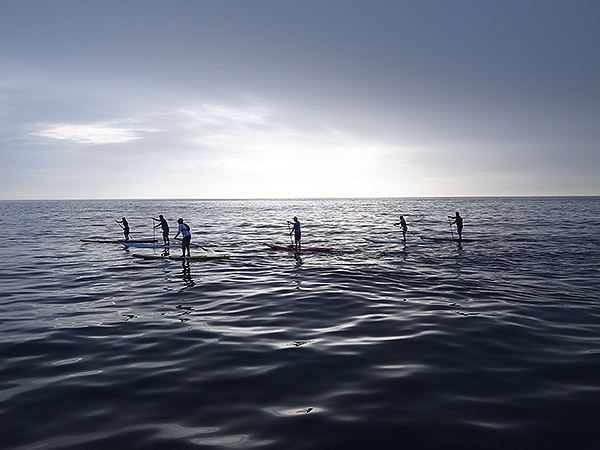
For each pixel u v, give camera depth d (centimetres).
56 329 741
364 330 726
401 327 739
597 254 1741
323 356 598
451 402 446
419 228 3544
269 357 596
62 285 1162
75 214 7406
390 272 1359
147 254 1850
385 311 857
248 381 511
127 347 645
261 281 1220
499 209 8594
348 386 493
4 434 386
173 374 536
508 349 616
